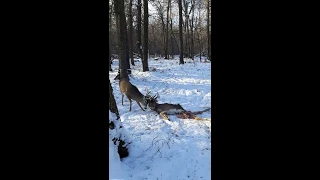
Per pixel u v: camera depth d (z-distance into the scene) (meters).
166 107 8.07
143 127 6.91
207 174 4.47
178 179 4.36
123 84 8.78
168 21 30.22
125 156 5.03
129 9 18.70
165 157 5.01
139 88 12.31
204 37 38.78
